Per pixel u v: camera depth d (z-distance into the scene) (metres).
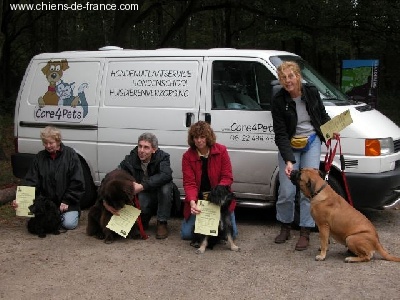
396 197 5.18
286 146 4.55
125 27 13.82
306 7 14.05
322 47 18.92
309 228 4.68
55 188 5.29
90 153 6.02
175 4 19.58
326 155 4.83
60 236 5.13
